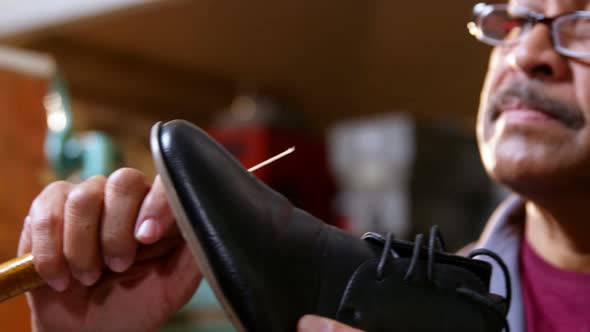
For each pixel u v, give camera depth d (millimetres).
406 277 460
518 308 569
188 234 424
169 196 424
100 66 1588
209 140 445
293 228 454
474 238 1800
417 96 1798
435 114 1841
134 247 460
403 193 1707
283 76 1784
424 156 1741
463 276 471
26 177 861
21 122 862
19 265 458
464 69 1639
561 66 527
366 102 1897
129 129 1773
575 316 554
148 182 464
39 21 1378
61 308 521
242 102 1808
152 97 1770
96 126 1707
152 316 525
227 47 1604
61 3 1338
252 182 453
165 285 522
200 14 1383
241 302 422
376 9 1495
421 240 474
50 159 875
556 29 541
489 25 604
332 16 1488
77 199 452
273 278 433
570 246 564
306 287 446
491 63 603
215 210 423
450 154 1812
